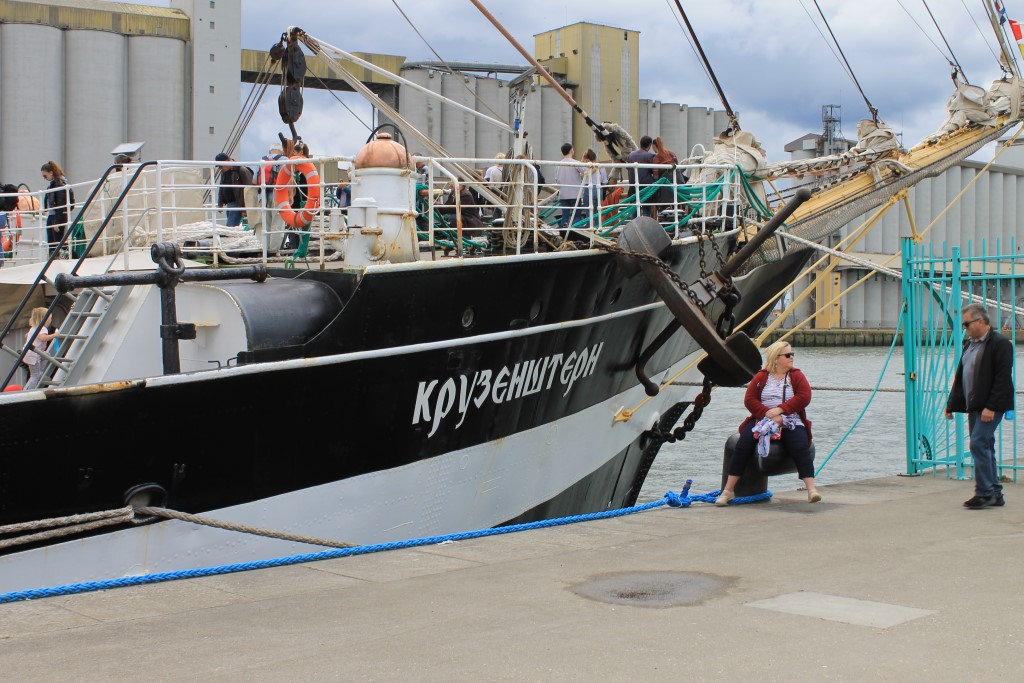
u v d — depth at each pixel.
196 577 6.22
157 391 6.77
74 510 6.60
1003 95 13.18
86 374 8.08
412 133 10.31
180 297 8.11
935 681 3.96
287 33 9.98
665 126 69.38
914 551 6.69
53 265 9.82
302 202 9.74
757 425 8.73
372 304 7.70
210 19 56.91
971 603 5.24
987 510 8.34
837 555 6.60
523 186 9.57
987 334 8.41
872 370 50.66
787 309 14.19
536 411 9.69
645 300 10.68
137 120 57.47
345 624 5.03
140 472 6.82
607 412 11.02
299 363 7.38
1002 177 82.88
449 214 10.42
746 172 12.41
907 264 10.96
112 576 6.79
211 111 57.28
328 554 6.77
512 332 8.85
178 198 11.04
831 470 19.91
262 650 4.57
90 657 4.48
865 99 13.07
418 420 8.35
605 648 4.51
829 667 4.16
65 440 6.47
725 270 10.20
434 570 6.39
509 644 4.60
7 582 6.35
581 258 9.24
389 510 8.34
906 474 10.84
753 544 7.04
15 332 10.17
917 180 13.13
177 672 4.25
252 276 7.41
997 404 8.27
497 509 9.47
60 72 57.22
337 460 7.87
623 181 12.07
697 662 4.28
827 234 12.96
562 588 5.78
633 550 6.89
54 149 57.38
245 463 7.33
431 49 11.77
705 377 10.70
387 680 4.11
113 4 58.75
